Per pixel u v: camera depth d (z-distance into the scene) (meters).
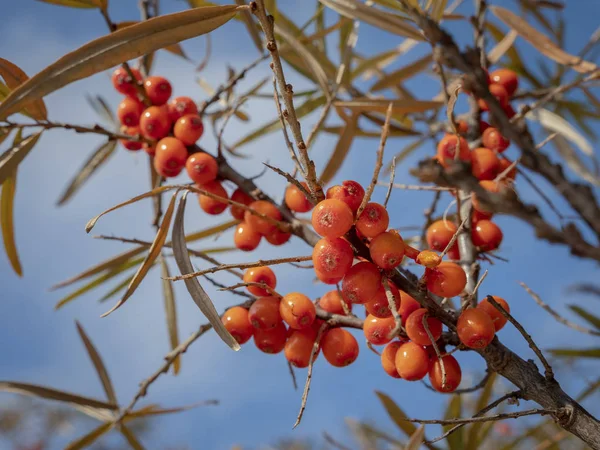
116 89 0.24
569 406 0.17
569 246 0.11
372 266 0.17
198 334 0.23
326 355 0.20
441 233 0.22
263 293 0.21
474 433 0.24
